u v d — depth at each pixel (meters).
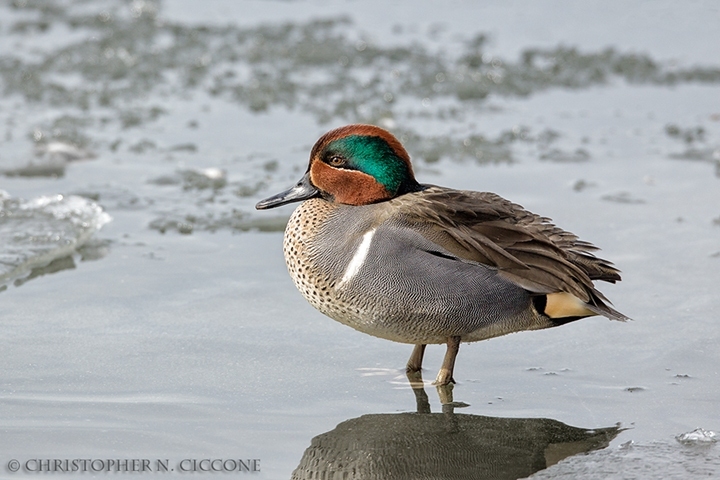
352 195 10.43
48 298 11.52
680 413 9.32
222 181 15.17
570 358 10.59
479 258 9.83
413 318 9.88
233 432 8.89
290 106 18.08
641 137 17.06
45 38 20.94
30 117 17.39
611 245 13.12
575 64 19.94
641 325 11.20
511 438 8.95
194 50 20.36
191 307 11.41
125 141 16.55
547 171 15.64
